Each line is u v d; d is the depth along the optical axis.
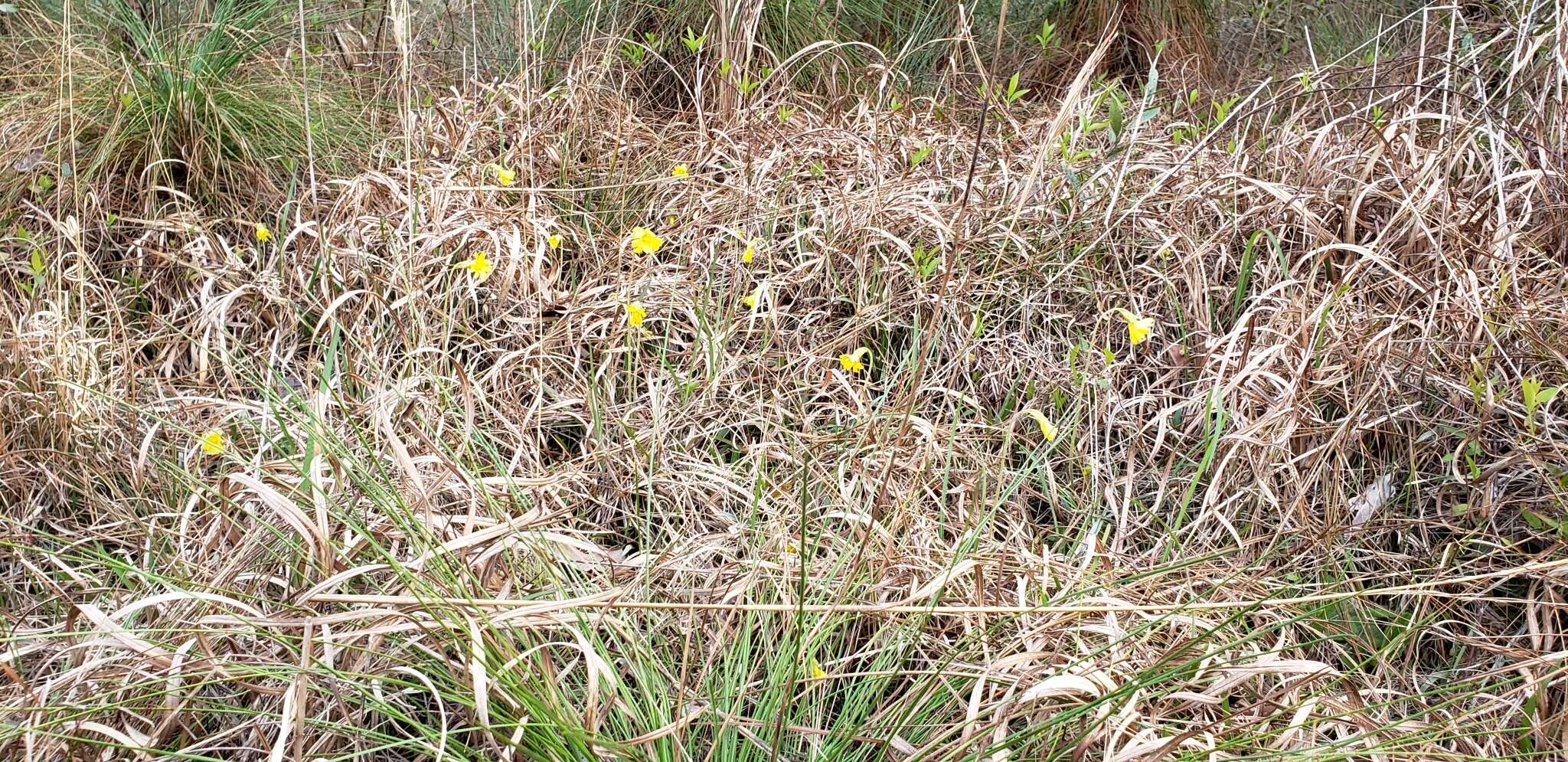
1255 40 5.46
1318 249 2.62
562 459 2.46
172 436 2.40
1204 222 3.13
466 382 2.15
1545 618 1.98
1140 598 1.99
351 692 1.67
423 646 1.65
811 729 1.62
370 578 1.77
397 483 2.10
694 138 3.90
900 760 1.67
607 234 3.39
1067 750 1.58
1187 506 2.40
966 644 1.84
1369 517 2.32
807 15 4.56
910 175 3.46
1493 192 2.91
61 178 3.10
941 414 2.61
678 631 1.91
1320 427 2.38
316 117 3.66
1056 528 2.28
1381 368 2.46
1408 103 3.53
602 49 4.38
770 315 2.76
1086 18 5.18
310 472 1.74
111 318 2.85
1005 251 3.04
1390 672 1.94
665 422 2.49
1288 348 2.56
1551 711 1.87
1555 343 2.41
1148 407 2.65
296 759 1.42
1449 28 3.66
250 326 2.84
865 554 1.99
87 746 1.54
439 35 4.62
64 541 2.08
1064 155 3.04
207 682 1.49
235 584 1.85
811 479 2.32
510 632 1.70
